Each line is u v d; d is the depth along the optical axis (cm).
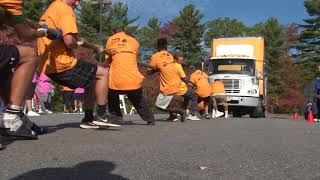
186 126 908
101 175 349
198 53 6831
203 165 409
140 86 903
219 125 978
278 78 6656
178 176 358
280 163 436
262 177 366
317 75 1747
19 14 499
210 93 1611
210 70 2297
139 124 935
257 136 701
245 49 2325
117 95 903
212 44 2403
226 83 2217
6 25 513
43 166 379
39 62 646
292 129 895
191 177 356
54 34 596
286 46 7494
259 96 2264
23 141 532
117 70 891
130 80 891
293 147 569
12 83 531
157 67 1134
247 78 2214
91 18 5619
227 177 361
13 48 507
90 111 732
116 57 892
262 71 2322
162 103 1138
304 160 462
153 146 526
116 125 741
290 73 6631
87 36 5262
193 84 1596
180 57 1284
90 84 670
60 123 904
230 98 2205
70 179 332
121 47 895
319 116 1702
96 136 616
